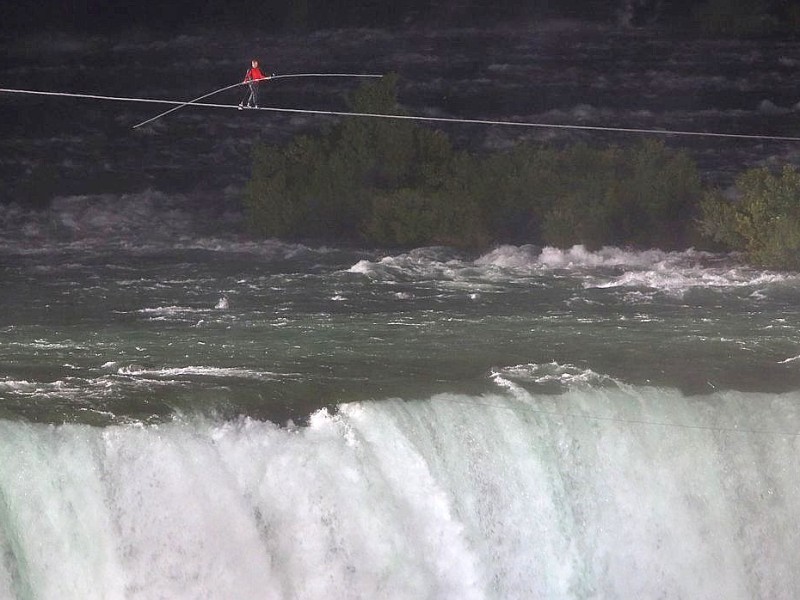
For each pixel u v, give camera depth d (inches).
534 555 1961.1
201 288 3065.9
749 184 3400.6
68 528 1756.9
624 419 2060.8
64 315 2748.5
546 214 3533.5
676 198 3563.0
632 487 2005.4
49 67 5940.0
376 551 1899.6
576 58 6043.3
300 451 1908.2
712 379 2262.6
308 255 3503.9
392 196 3619.6
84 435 1804.9
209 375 2201.0
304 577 1881.2
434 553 1923.0
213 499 1846.7
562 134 4899.1
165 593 1812.3
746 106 5329.7
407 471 1930.4
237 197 4148.6
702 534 2020.2
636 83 5639.8
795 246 3196.4
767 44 6245.1
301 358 2351.1
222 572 1836.9
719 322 2696.9
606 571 1989.4
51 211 3961.6
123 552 1791.3
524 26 6624.0
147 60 6102.4
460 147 4675.2
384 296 2984.7
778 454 2064.5
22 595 1718.8
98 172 4360.2
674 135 4845.0
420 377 2235.5
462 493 1941.4
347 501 1895.9
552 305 2871.6
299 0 6653.5
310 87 5595.5
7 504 1728.6
